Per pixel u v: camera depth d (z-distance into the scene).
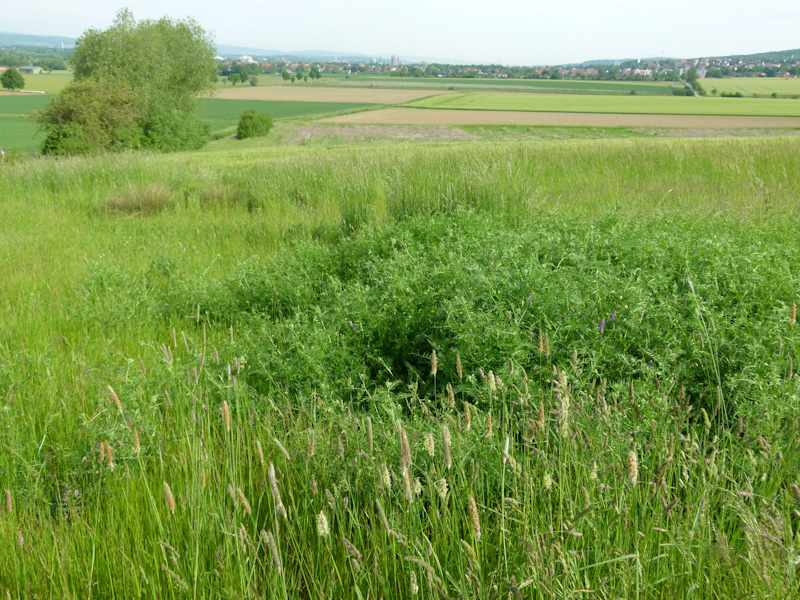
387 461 2.79
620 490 2.42
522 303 4.13
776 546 2.06
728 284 4.50
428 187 9.84
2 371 4.02
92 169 15.60
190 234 9.74
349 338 4.41
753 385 3.17
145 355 4.78
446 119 89.12
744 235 6.30
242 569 2.12
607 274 4.54
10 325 5.44
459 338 3.86
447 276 4.77
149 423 3.31
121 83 47.03
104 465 2.99
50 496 3.05
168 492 2.09
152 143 51.75
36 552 2.47
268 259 7.46
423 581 2.18
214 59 63.03
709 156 14.63
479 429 2.90
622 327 3.86
